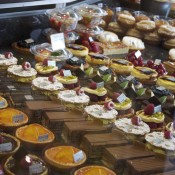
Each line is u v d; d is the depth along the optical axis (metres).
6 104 1.12
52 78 1.26
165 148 1.04
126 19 1.91
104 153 1.01
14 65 1.33
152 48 1.84
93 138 1.03
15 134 1.01
